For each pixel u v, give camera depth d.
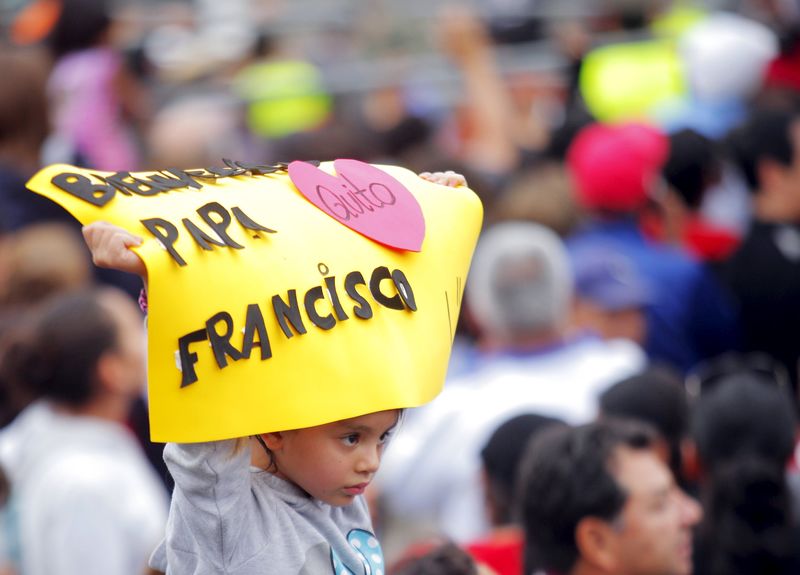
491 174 24.20
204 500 7.20
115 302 14.91
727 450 13.20
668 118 26.06
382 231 7.42
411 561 10.43
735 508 13.02
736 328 20.16
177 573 7.46
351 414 7.04
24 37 26.81
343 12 35.00
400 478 15.70
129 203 6.90
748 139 20.53
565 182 20.50
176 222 6.90
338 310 7.12
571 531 11.62
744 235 21.20
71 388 14.39
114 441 14.48
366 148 23.22
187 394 6.82
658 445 13.80
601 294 18.41
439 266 7.62
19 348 14.50
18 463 14.37
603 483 11.50
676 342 19.33
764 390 13.40
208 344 6.83
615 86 29.02
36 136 19.58
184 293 6.80
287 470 7.46
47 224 18.80
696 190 21.20
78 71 24.89
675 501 11.75
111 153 24.67
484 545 13.09
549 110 31.14
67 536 13.80
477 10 34.47
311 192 7.39
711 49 25.69
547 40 32.41
